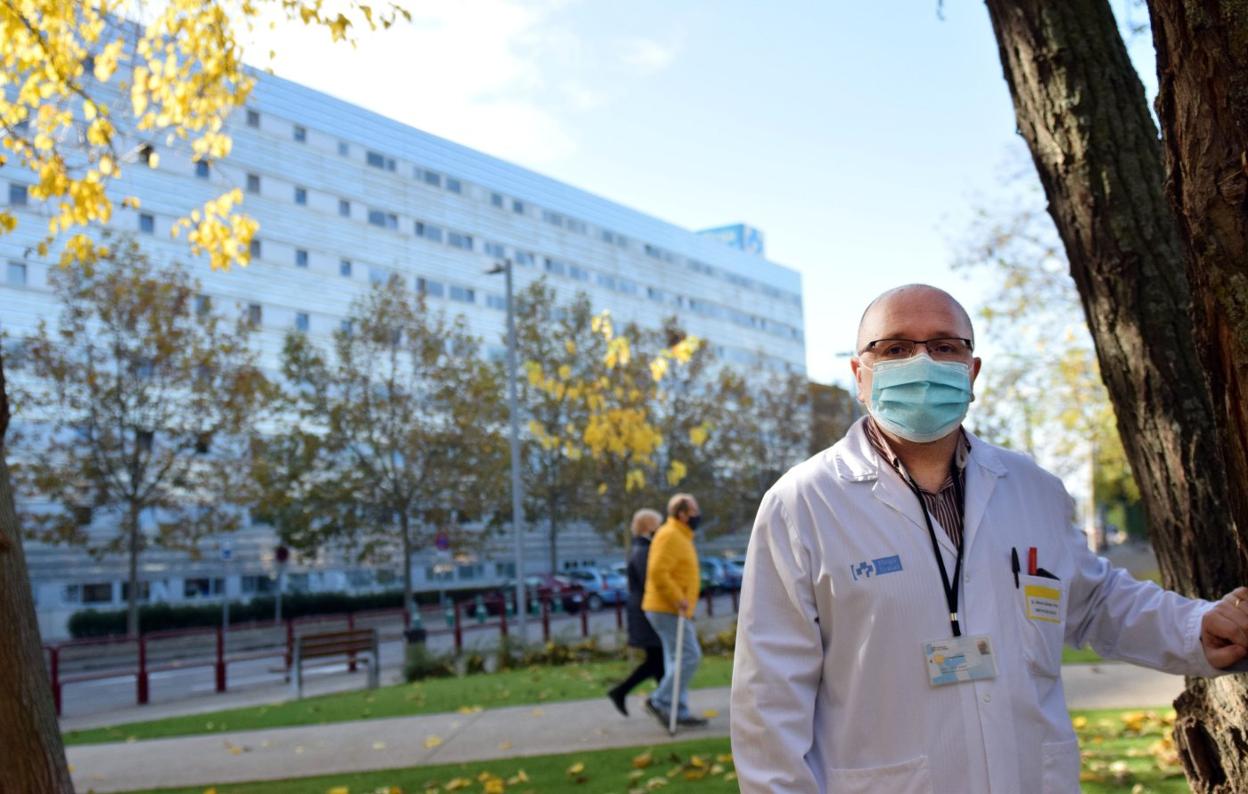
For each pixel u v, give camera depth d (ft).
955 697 6.78
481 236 210.59
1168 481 10.98
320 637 45.85
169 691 57.88
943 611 6.90
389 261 187.62
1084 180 11.36
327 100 179.01
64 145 23.94
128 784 23.94
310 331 169.48
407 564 119.85
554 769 22.16
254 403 108.37
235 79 24.27
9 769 11.36
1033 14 11.75
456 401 121.29
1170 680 27.55
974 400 7.57
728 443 173.58
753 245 397.19
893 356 7.66
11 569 11.82
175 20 23.27
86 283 97.14
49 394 96.48
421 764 24.13
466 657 52.24
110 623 114.11
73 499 99.55
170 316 98.94
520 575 82.43
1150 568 101.55
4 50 22.21
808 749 7.07
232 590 144.66
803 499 7.40
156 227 147.02
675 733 25.72
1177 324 10.91
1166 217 11.12
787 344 317.83
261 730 31.76
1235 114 6.26
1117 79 11.44
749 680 7.27
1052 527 7.43
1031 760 6.80
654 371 45.14
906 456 7.55
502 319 212.23
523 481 143.13
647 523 29.37
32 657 11.89
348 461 125.39
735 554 244.22
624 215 254.47
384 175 189.26
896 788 6.75
